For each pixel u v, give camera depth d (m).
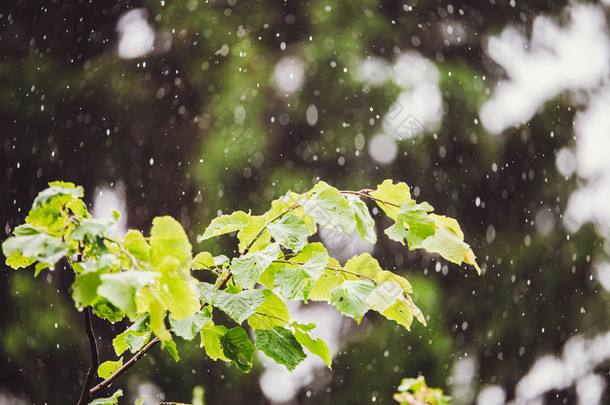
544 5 9.44
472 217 7.91
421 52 8.00
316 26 7.81
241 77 7.61
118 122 7.73
